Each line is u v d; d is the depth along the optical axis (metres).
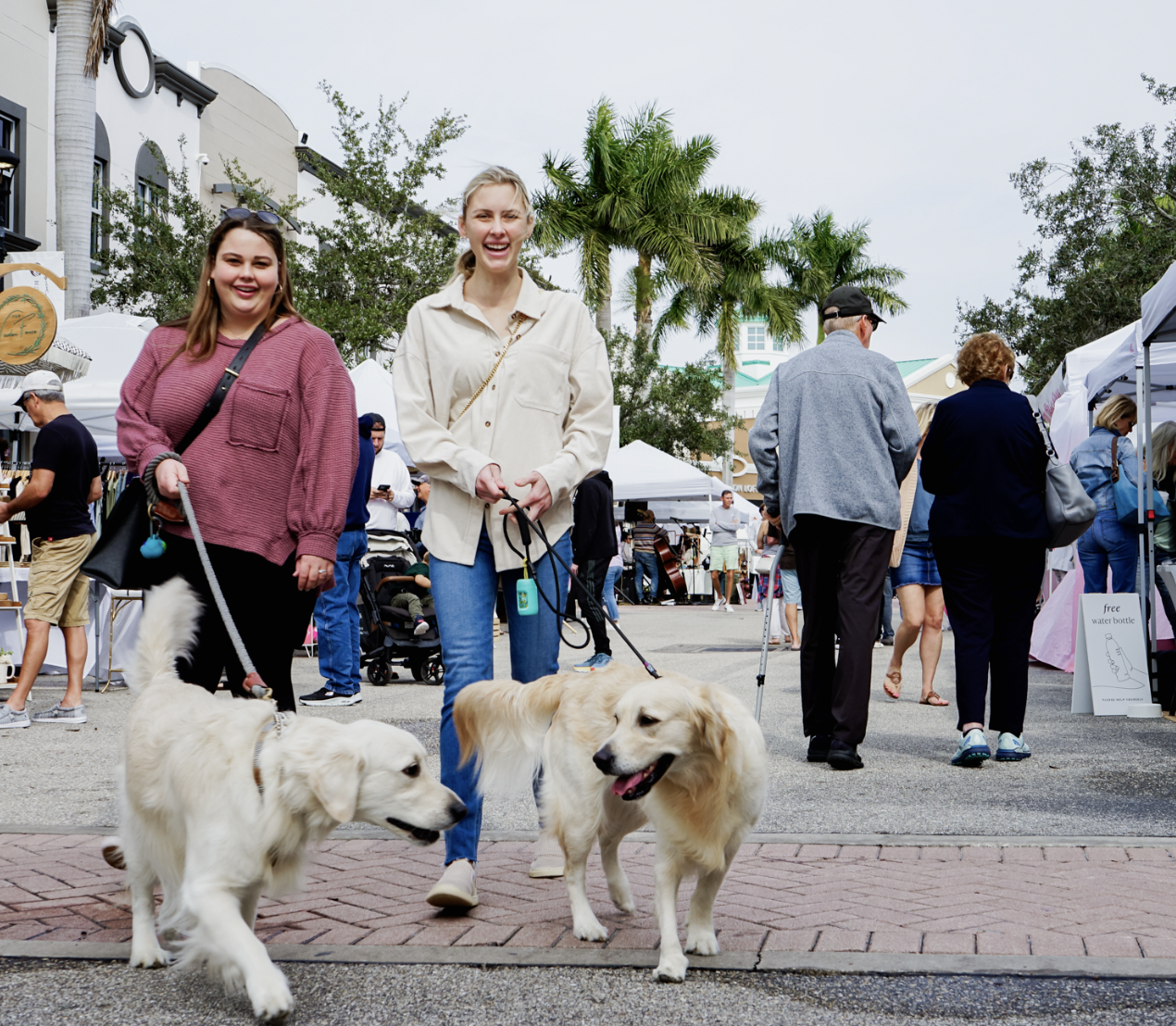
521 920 3.50
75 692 7.59
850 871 3.96
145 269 22.89
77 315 18.80
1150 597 7.91
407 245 24.48
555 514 3.91
